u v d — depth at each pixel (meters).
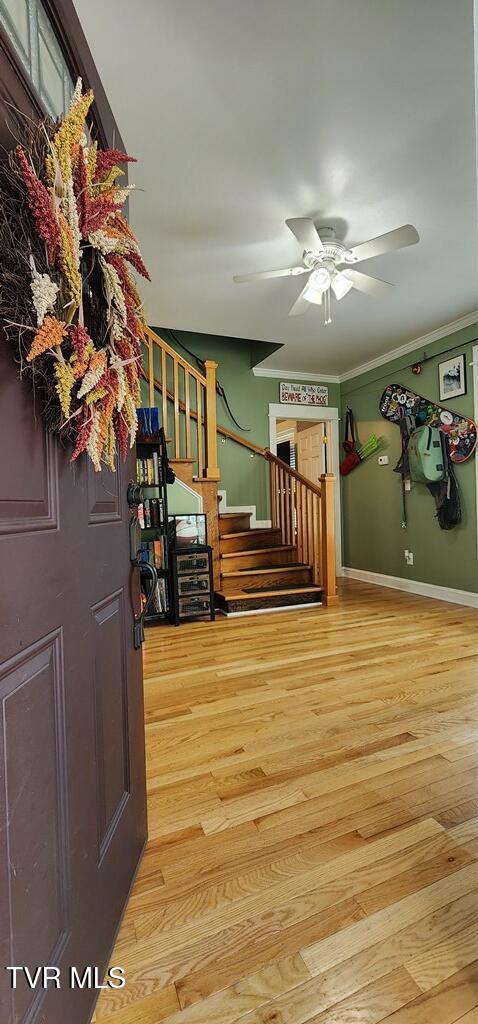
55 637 0.71
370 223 2.50
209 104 1.70
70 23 0.84
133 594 1.22
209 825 1.35
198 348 5.11
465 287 3.29
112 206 0.76
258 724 1.95
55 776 0.70
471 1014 0.84
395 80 1.62
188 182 2.13
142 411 3.54
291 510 4.79
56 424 0.71
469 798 1.46
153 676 2.50
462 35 1.46
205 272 2.99
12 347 0.59
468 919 1.03
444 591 4.27
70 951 0.74
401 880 1.14
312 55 1.52
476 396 3.82
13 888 0.56
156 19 1.39
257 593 3.98
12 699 0.57
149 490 3.76
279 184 2.16
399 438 4.74
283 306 3.55
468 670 2.53
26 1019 0.57
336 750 1.74
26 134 0.63
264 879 1.15
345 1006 0.85
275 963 0.94
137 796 1.21
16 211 0.58
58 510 0.73
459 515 4.04
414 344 4.43
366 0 1.36
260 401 5.39
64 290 0.64
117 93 1.65
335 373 5.59
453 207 2.36
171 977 0.91
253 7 1.37
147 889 1.12
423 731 1.88
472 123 1.81
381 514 5.06
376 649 2.91
